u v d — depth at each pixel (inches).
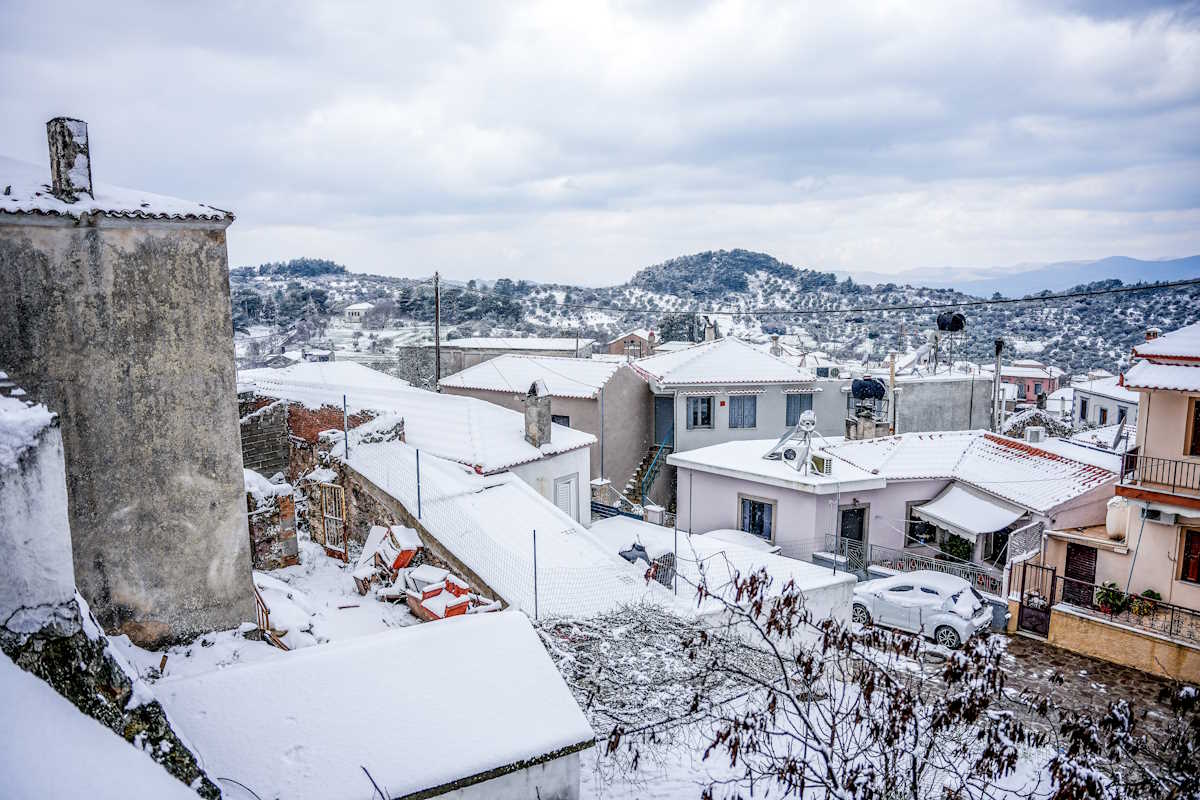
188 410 393.4
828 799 331.6
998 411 1295.5
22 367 339.3
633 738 468.1
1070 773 307.9
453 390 1464.1
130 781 224.8
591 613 585.9
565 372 1369.3
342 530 756.0
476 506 730.8
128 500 375.9
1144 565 807.1
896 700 344.2
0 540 227.0
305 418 867.4
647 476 1312.7
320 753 297.3
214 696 313.6
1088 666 743.1
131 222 362.3
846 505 991.6
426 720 319.6
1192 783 309.0
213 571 409.1
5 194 332.5
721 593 646.5
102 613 371.2
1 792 192.9
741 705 507.8
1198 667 698.8
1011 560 860.6
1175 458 792.9
